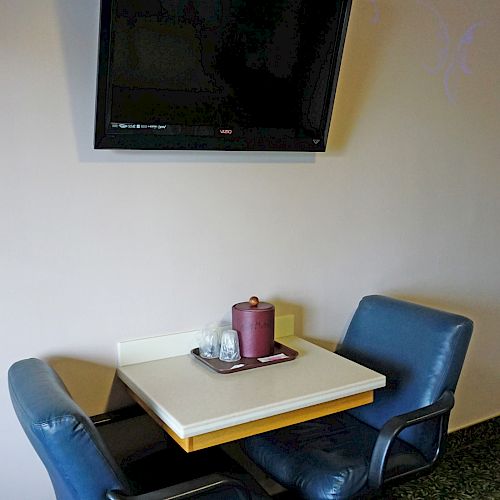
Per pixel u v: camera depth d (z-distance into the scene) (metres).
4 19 1.61
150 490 1.72
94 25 1.74
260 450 1.99
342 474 1.76
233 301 2.14
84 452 1.29
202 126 1.86
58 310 1.81
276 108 1.97
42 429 1.26
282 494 2.38
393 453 1.90
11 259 1.72
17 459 1.80
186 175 1.96
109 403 1.94
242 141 1.95
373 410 2.12
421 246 2.62
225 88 1.85
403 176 2.49
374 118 2.35
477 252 2.84
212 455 1.93
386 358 2.13
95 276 1.86
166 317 2.01
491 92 2.69
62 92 1.72
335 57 2.01
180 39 1.72
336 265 2.38
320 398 1.72
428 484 2.60
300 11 1.88
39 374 1.52
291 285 2.27
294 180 2.20
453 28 2.49
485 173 2.77
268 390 1.73
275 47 1.88
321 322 2.38
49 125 1.72
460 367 1.99
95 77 1.76
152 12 1.64
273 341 2.02
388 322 2.18
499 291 2.97
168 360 1.99
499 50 2.67
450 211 2.68
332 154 2.27
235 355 1.95
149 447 2.05
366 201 2.40
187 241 2.01
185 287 2.03
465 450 2.93
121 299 1.91
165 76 1.73
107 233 1.86
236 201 2.08
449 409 1.88
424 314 2.10
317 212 2.28
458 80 2.56
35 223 1.74
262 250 2.18
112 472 1.33
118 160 1.84
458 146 2.64
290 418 1.71
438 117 2.54
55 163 1.74
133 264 1.92
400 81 2.39
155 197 1.92
